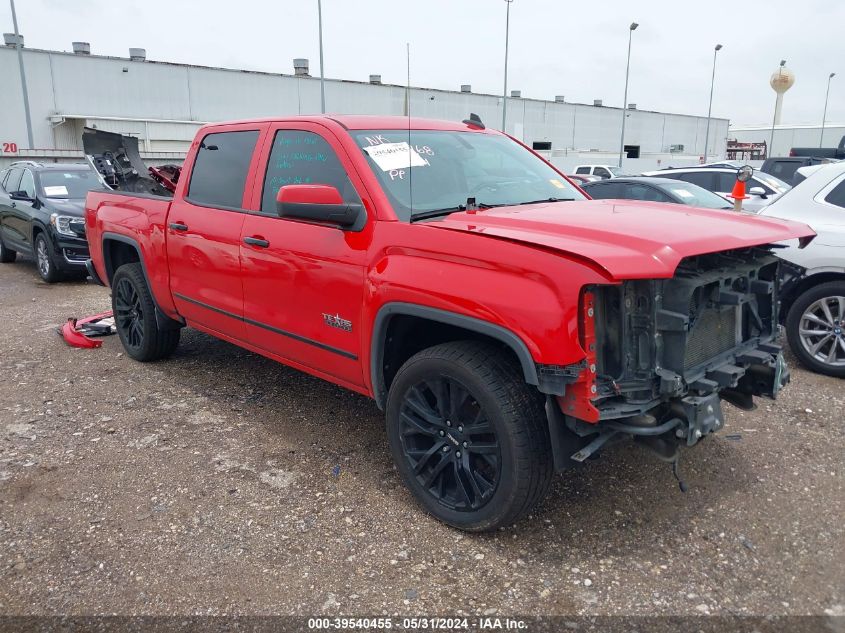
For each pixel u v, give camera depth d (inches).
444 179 141.0
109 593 104.9
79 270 378.3
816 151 771.4
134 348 218.1
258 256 153.9
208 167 179.2
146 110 1577.3
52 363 218.5
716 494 132.5
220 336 181.0
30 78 1440.7
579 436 107.6
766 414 171.3
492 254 106.5
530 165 165.5
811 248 201.5
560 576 108.1
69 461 148.3
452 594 104.2
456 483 120.6
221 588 106.0
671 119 2549.2
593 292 99.3
